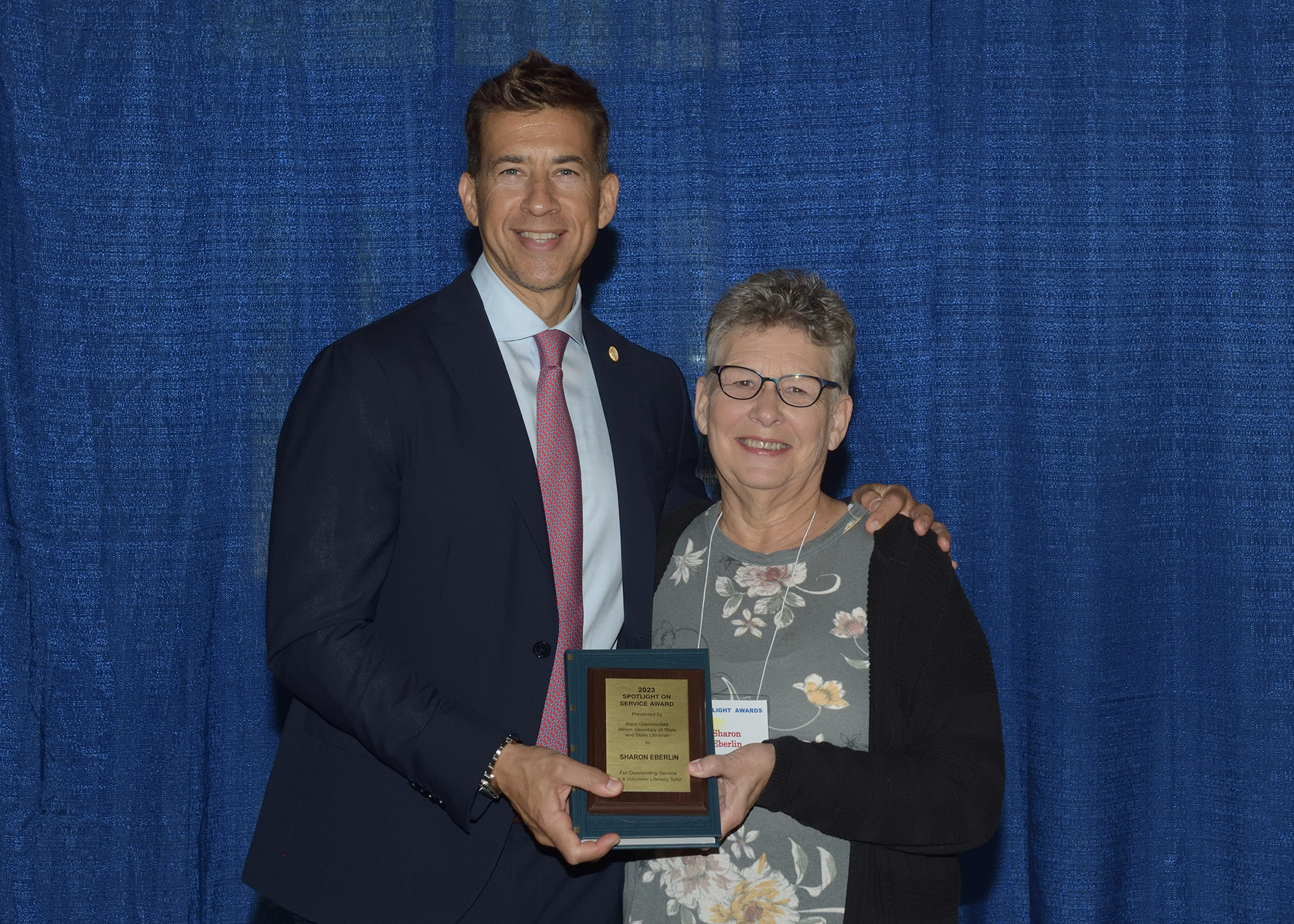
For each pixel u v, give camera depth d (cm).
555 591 162
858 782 142
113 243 249
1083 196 251
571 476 168
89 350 249
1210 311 251
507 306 173
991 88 253
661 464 185
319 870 158
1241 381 251
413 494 160
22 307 246
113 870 250
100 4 247
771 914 150
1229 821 254
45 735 250
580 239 171
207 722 252
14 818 248
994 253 254
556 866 166
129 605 249
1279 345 249
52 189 247
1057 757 251
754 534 165
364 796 159
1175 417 254
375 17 251
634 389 185
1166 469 254
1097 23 250
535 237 167
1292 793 251
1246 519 251
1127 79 251
